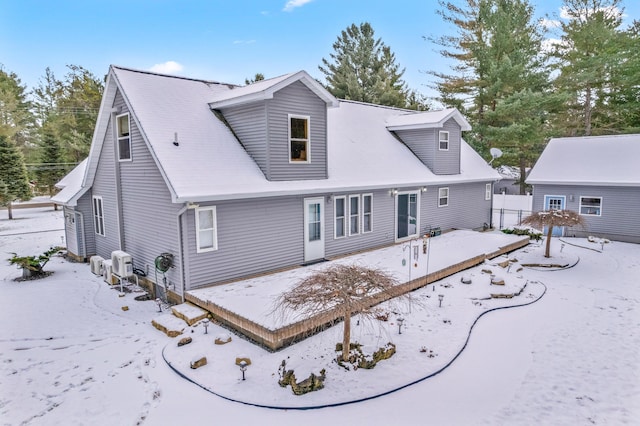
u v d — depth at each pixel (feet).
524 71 80.64
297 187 32.91
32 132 133.59
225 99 34.19
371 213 41.68
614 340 23.72
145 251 33.12
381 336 22.65
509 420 16.10
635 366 20.66
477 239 46.80
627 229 52.13
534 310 28.50
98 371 19.75
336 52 115.55
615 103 84.74
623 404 17.34
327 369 19.06
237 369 19.19
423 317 25.79
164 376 19.02
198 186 27.53
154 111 31.68
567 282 35.55
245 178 30.81
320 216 36.40
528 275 37.63
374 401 16.99
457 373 19.51
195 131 32.35
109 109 36.01
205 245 28.63
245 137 33.78
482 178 56.90
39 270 38.50
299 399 16.88
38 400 17.30
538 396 17.85
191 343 21.95
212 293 26.84
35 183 111.04
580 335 24.38
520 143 80.69
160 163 27.73
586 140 61.00
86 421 15.83
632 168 52.80
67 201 41.50
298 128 34.47
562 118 91.25
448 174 52.19
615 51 81.46
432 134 49.47
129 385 18.40
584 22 85.46
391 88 109.19
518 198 84.84
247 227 30.86
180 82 36.68
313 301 17.80
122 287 32.68
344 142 44.91
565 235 56.75
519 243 46.83
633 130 80.94
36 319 26.84
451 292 30.53
